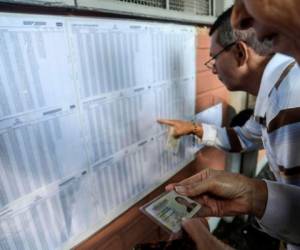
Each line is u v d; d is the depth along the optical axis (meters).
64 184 0.62
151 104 0.85
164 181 1.00
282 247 0.93
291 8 0.21
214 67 0.88
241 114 1.28
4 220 0.52
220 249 0.48
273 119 0.60
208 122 1.23
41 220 0.58
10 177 0.51
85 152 0.65
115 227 0.82
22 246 0.56
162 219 0.65
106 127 0.70
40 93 0.53
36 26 0.49
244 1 0.24
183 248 0.51
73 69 0.58
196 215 0.61
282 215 0.51
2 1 0.43
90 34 0.60
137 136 0.82
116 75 0.69
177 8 0.90
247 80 0.79
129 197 0.84
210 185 0.56
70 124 0.60
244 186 0.54
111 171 0.75
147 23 0.76
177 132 0.96
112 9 0.62
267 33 0.26
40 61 0.51
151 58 0.80
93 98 0.64
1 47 0.46
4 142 0.49
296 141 0.53
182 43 0.93
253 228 1.55
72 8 0.54
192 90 1.05
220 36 0.77
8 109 0.48
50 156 0.57
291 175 0.56
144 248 0.52
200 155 1.24
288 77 0.57
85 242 0.72
